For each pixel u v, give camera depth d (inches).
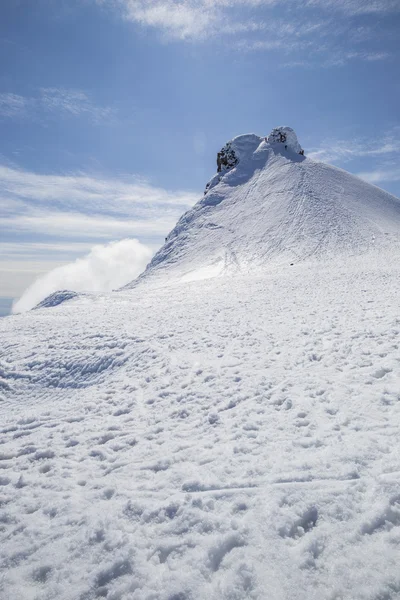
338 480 171.3
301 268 1776.6
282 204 3184.1
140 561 139.8
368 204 3169.3
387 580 119.2
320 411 249.9
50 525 167.2
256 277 1603.1
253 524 149.6
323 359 359.3
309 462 188.5
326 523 145.7
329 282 1078.4
